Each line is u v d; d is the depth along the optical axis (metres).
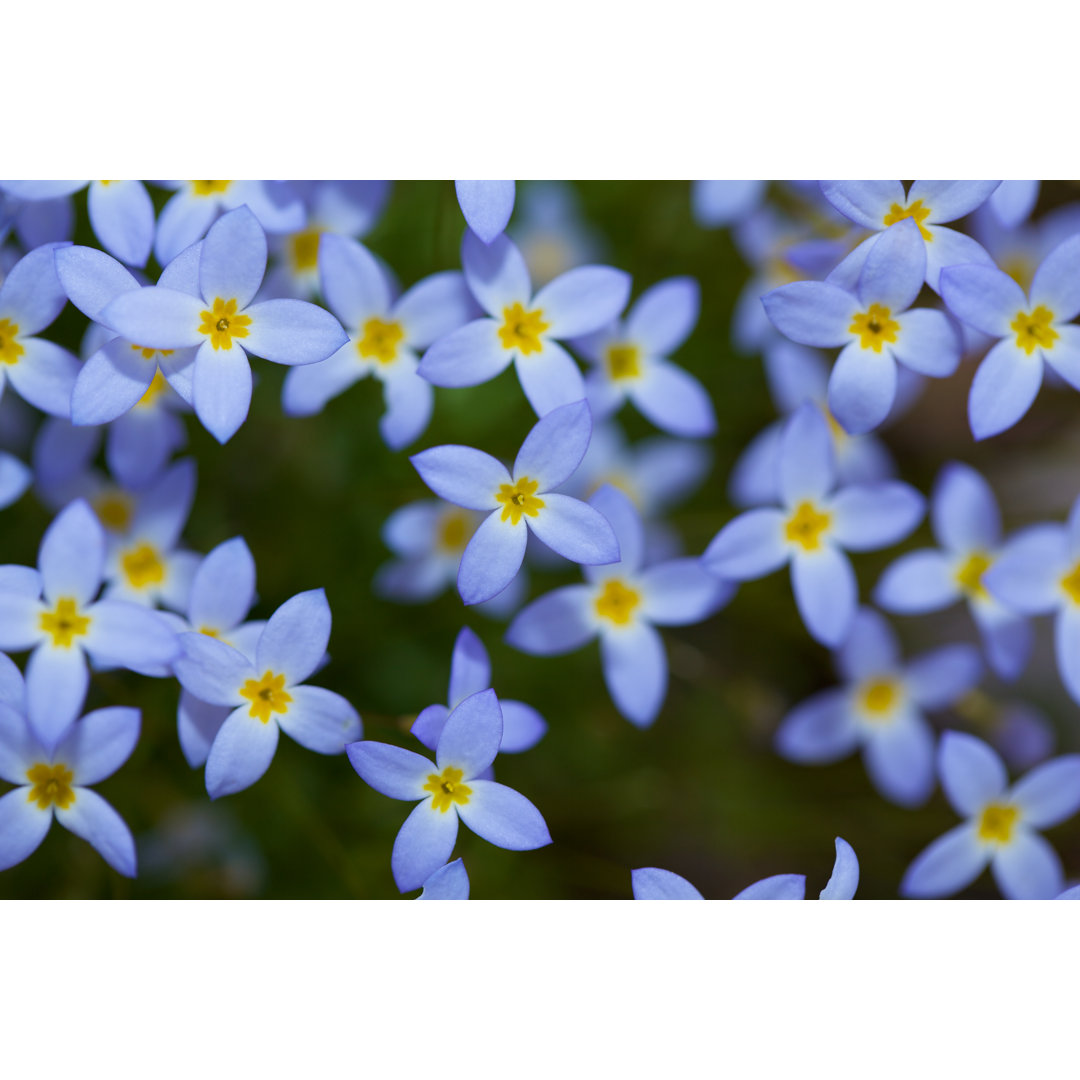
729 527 0.13
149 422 0.13
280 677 0.12
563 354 0.13
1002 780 0.14
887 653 0.15
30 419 0.14
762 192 0.15
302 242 0.14
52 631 0.12
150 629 0.12
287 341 0.12
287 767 0.15
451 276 0.13
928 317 0.12
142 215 0.13
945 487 0.15
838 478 0.15
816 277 0.13
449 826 0.12
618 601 0.14
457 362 0.13
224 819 0.15
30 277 0.12
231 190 0.13
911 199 0.12
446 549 0.15
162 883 0.15
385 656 0.15
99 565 0.12
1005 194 0.12
